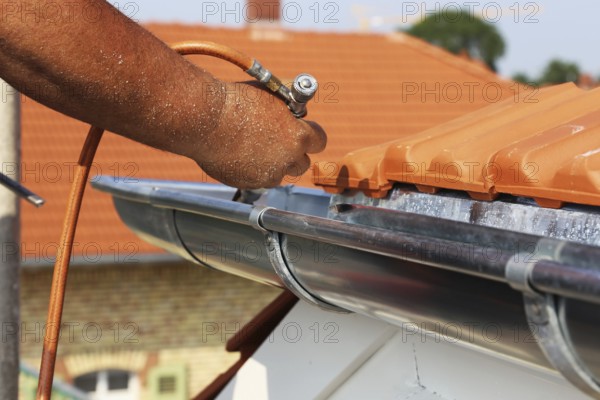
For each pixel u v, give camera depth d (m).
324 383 2.21
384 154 1.86
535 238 1.23
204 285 8.95
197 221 2.02
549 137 1.62
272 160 1.59
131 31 1.33
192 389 8.95
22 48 1.25
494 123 1.90
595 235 1.38
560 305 1.09
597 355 1.07
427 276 1.33
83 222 8.39
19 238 2.90
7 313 2.86
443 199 1.70
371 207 1.89
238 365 2.61
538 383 1.65
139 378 8.83
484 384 1.78
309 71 11.91
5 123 2.85
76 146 9.46
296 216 1.57
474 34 49.66
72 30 1.26
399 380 2.02
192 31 11.99
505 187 1.53
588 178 1.37
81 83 1.30
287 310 2.45
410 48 12.85
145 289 8.85
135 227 2.41
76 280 8.73
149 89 1.36
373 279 1.47
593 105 1.86
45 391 1.77
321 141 1.65
